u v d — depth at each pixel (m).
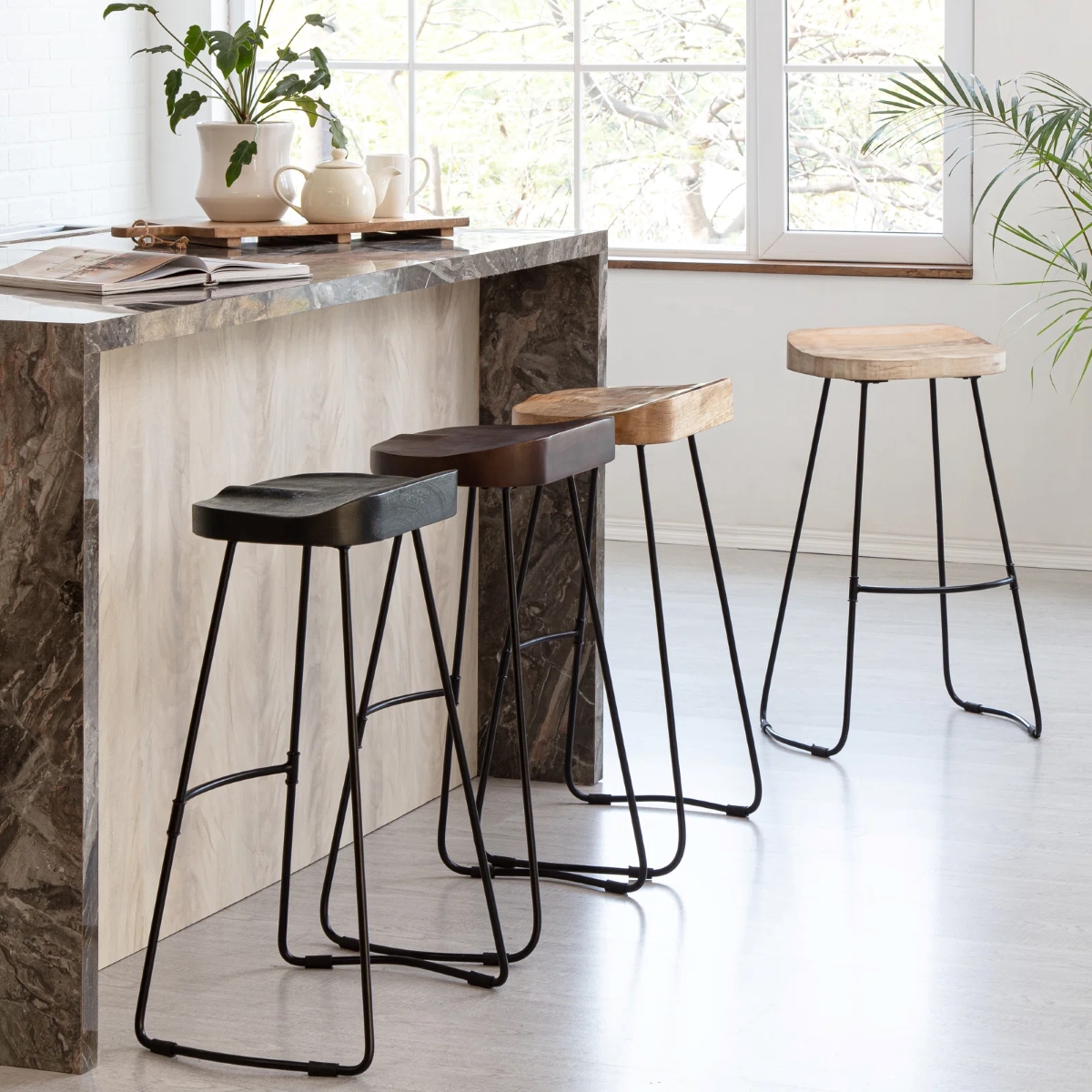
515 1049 2.51
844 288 5.68
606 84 5.98
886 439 5.70
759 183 5.83
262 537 2.36
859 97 5.68
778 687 4.39
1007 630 4.89
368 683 2.87
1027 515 5.60
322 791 3.29
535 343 3.70
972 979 2.75
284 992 2.71
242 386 2.96
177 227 3.20
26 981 2.42
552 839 3.41
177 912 2.94
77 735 2.35
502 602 3.79
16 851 2.40
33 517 2.32
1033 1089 2.39
